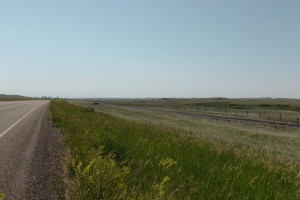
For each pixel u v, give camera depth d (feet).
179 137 40.50
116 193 14.19
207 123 97.30
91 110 109.81
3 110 109.19
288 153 43.57
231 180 18.75
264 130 82.07
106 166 17.25
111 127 45.42
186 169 21.12
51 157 27.07
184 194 15.71
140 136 36.70
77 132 37.14
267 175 21.54
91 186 14.74
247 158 28.60
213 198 15.70
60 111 87.56
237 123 101.76
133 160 22.34
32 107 146.41
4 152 28.99
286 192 18.35
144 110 202.18
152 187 16.39
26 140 37.50
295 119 134.51
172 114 153.58
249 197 16.12
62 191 17.20
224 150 32.22
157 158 22.98
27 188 17.90
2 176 20.35
